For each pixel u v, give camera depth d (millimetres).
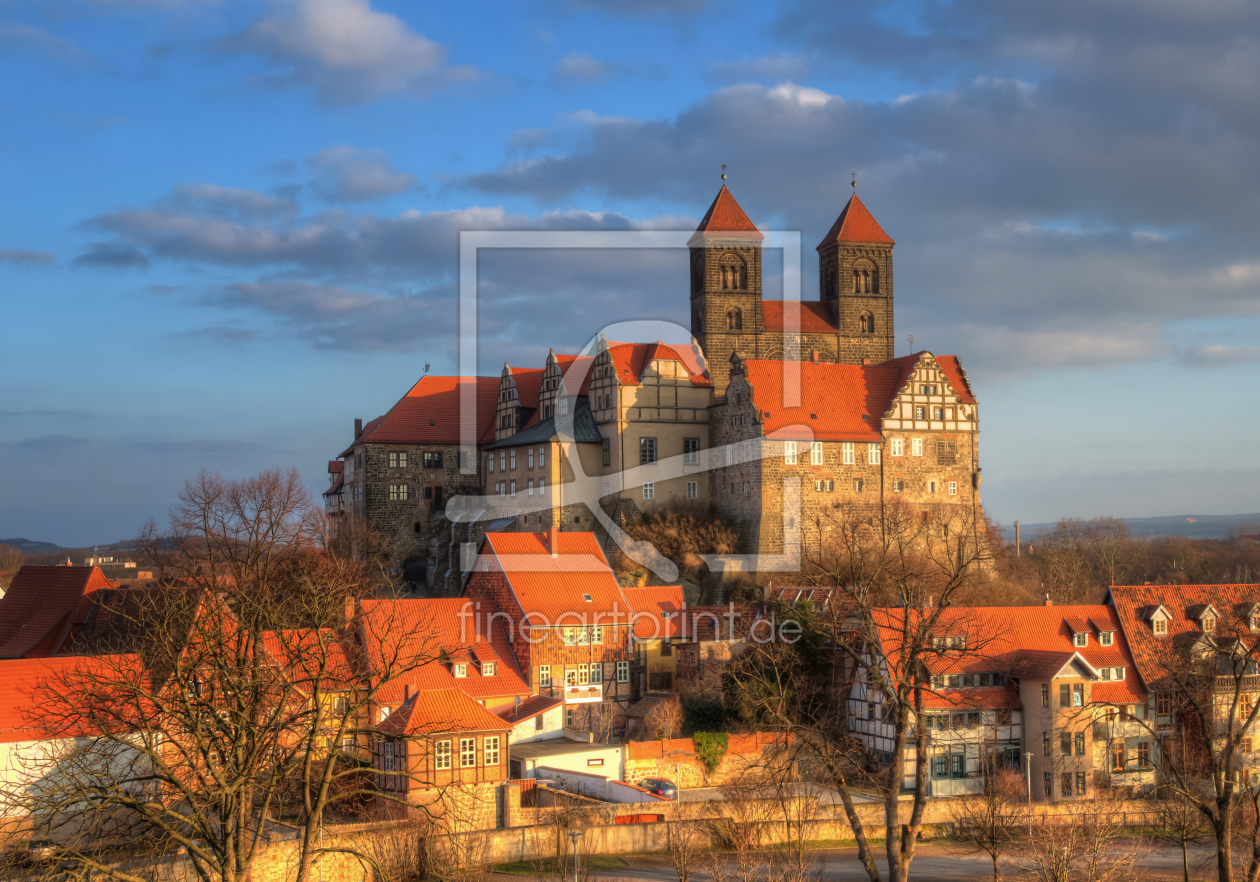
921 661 58594
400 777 65938
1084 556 164875
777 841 65500
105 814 47938
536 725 80125
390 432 143750
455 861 55375
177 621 56969
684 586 119000
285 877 53250
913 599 81500
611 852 61812
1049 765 79375
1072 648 85375
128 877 42125
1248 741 84875
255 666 47531
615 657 85750
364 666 72062
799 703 75875
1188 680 71562
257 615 50781
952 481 128875
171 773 44625
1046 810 68812
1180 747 80375
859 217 159250
